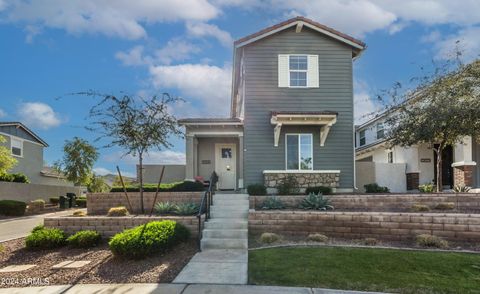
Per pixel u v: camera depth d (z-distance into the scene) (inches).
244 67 605.6
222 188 691.4
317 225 363.6
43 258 304.3
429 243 308.8
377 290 207.2
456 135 502.9
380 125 805.9
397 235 339.3
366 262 258.4
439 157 541.0
